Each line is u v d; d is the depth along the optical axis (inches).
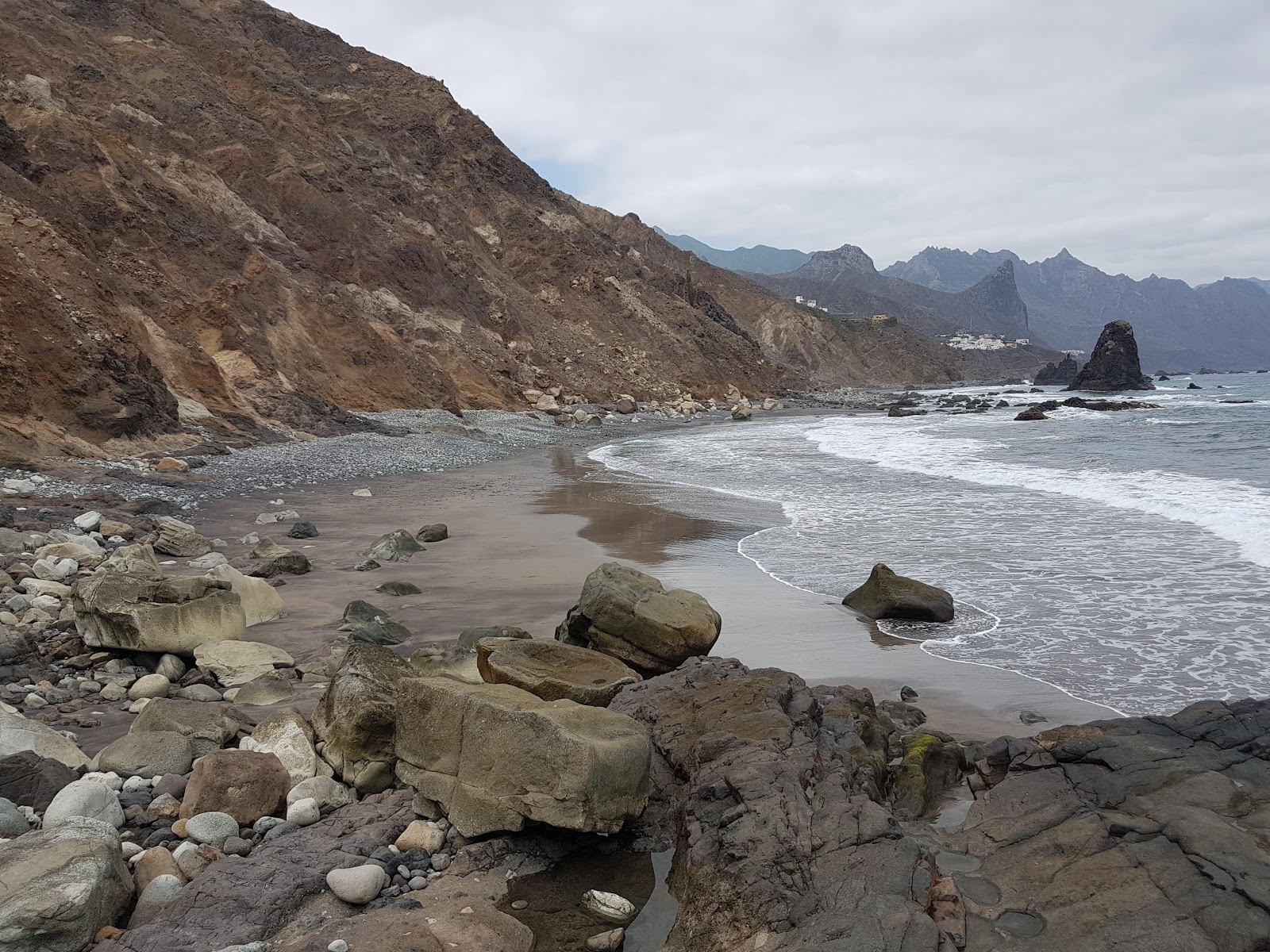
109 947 155.5
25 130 1208.8
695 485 890.1
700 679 284.0
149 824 199.0
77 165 1207.6
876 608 412.2
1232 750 220.8
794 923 157.6
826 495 798.5
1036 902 168.1
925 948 145.6
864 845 176.4
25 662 298.2
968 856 189.2
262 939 161.0
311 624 380.5
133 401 853.8
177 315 1179.3
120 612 305.1
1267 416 1863.9
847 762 226.2
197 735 235.9
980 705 303.6
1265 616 389.1
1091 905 163.9
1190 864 172.2
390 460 1047.6
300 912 171.6
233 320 1224.2
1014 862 183.6
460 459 1135.6
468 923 166.4
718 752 225.1
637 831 211.0
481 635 342.3
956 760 248.2
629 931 175.3
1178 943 150.5
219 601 331.0
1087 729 243.4
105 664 305.0
